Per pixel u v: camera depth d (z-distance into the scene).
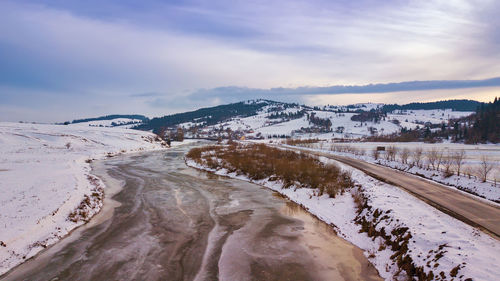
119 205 17.77
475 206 14.46
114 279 9.01
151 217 15.44
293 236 12.92
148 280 9.00
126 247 11.46
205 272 9.59
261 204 18.38
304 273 9.60
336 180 22.94
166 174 29.95
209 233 13.20
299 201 18.81
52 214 13.56
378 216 13.37
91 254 10.76
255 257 10.75
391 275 9.17
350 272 9.70
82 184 21.06
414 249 9.70
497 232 10.62
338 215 15.68
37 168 27.80
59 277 9.09
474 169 27.17
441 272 7.90
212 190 22.39
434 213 12.98
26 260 10.09
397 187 19.28
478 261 7.89
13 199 15.42
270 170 28.05
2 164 29.48
